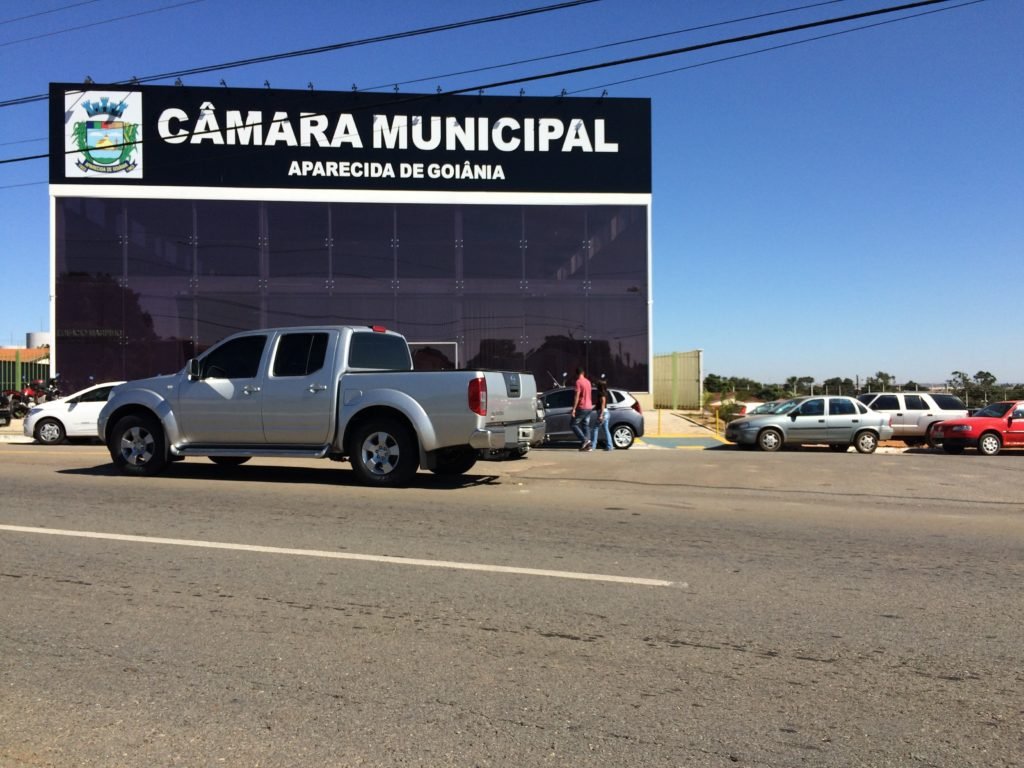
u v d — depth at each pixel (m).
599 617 4.95
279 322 24.58
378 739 3.36
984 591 5.59
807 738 3.39
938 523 8.32
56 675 4.00
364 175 24.91
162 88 24.45
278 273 24.59
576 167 25.31
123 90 24.36
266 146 24.72
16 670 4.06
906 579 5.90
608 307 25.23
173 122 24.50
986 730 3.47
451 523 7.86
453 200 25.08
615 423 18.91
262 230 24.64
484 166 25.17
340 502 8.98
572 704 3.71
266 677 3.98
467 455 11.17
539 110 25.28
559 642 4.50
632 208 25.39
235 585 5.57
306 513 8.27
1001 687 3.92
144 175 24.38
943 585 5.74
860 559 6.54
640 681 3.97
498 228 25.16
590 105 25.34
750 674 4.07
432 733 3.42
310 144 24.83
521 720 3.54
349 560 6.29
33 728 3.44
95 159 24.27
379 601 5.23
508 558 6.42
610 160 25.36
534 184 25.25
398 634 4.61
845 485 11.59
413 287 24.91
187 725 3.47
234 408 10.45
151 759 3.19
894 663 4.23
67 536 7.07
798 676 4.05
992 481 12.31
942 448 21.67
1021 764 3.17
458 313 24.98
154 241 24.36
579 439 17.72
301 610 5.02
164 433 10.89
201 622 4.79
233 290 24.50
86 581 5.64
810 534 7.59
